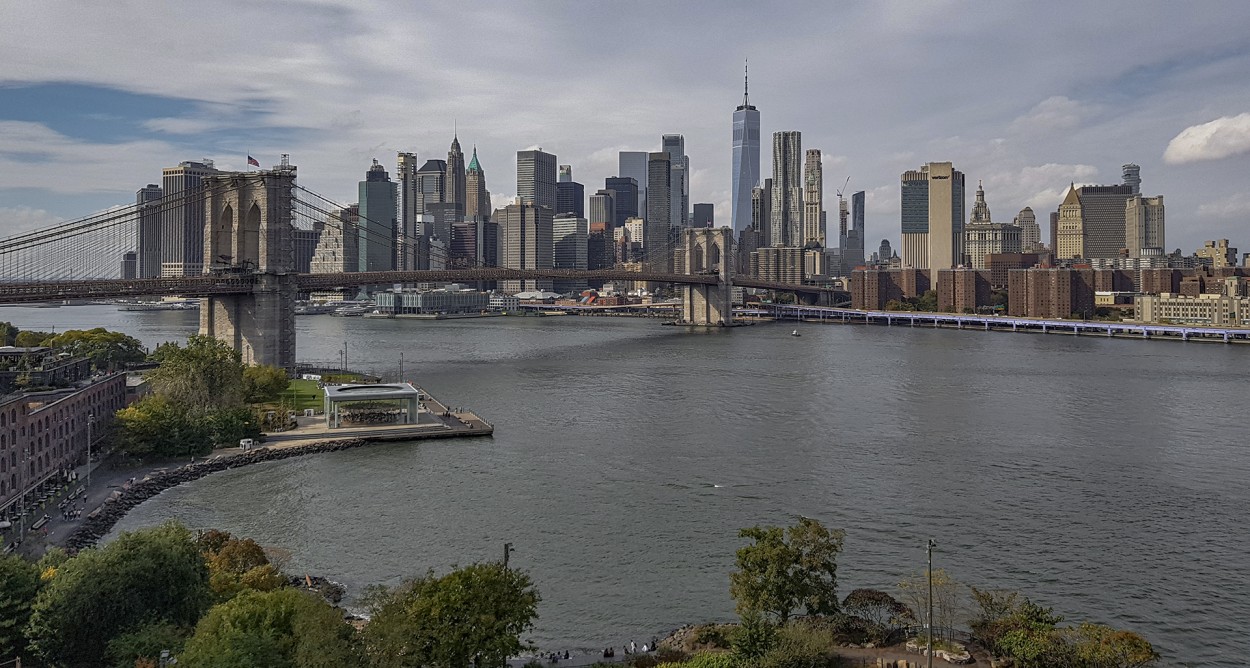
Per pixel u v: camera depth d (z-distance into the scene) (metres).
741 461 144.62
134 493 120.62
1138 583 94.19
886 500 122.38
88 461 124.06
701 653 72.75
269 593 68.88
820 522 112.88
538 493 125.25
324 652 59.66
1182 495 125.12
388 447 154.75
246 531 108.12
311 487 127.88
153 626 66.38
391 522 112.00
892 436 165.25
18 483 110.12
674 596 90.50
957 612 85.38
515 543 104.81
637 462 143.75
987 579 95.00
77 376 144.12
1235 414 191.00
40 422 117.38
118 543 72.31
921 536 107.94
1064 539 107.00
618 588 92.31
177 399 156.25
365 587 91.25
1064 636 73.94
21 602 69.06
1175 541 106.31
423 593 67.62
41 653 66.50
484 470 138.25
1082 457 148.00
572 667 74.12
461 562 98.62
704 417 185.62
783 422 180.00
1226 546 104.75
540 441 160.25
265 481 131.00
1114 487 129.25
